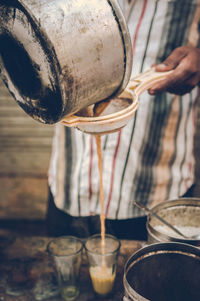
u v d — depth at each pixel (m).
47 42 0.75
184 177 1.71
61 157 1.71
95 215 1.70
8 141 2.93
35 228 2.94
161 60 1.52
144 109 1.53
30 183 3.00
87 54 0.80
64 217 1.79
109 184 1.61
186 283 0.92
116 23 0.84
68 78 0.79
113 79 0.89
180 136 1.66
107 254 1.10
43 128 2.85
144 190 1.65
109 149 1.58
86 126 0.96
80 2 0.79
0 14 0.83
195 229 1.21
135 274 0.87
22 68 0.87
